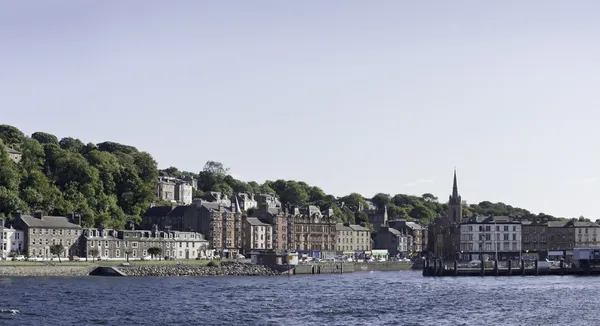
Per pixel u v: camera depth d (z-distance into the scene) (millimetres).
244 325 131125
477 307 158000
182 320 135750
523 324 134250
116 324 130250
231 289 198125
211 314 143625
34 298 162750
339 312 148500
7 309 143625
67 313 141000
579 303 165750
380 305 160750
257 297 175875
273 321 136125
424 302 167250
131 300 163875
